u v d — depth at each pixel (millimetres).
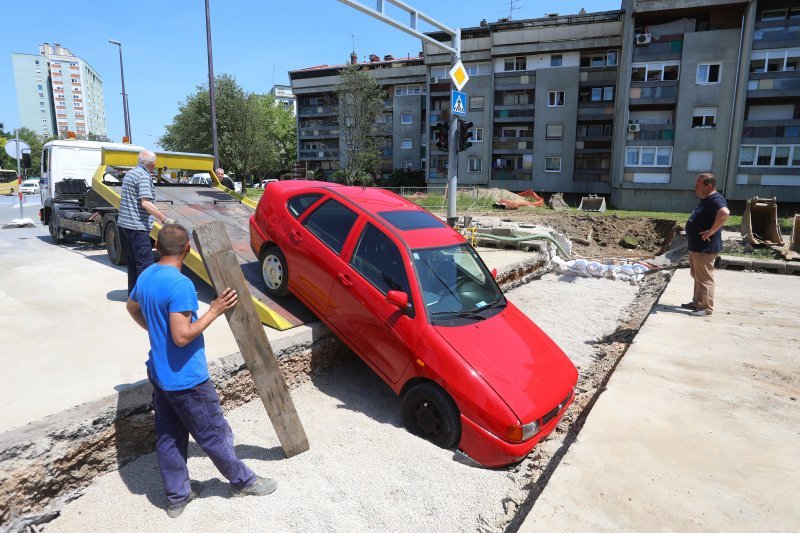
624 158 33875
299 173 67562
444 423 3986
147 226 5496
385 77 54469
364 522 2922
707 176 6977
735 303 7945
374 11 10844
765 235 13000
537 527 2695
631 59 32812
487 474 3594
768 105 29938
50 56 147500
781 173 29641
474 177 43625
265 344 3361
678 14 31422
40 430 2982
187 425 2838
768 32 29016
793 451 3566
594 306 8953
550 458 3943
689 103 31578
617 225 20188
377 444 3830
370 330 4516
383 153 57281
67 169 12156
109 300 6238
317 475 3357
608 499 2955
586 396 5180
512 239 12578
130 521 2863
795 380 4863
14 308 5816
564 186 40656
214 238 3068
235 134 39375
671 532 2680
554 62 39688
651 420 4004
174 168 9500
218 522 2854
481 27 42312
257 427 4051
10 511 2805
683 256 12680
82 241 11516
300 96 66500
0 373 3889
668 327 6586
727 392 4562
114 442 3385
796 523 2771
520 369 4086
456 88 13172
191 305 2734
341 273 4750
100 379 3799
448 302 4500
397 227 4844
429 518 3014
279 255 5516
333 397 4879
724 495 3018
